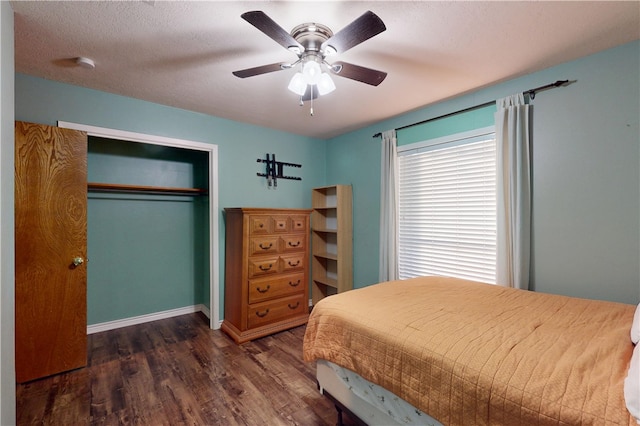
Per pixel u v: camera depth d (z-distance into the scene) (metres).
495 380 1.02
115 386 2.17
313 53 1.72
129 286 3.38
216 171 3.34
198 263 3.89
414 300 1.85
